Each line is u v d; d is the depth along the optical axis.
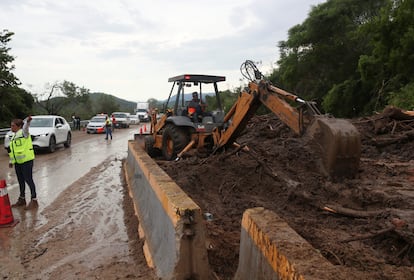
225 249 3.98
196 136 9.34
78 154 14.84
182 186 6.31
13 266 4.48
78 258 4.68
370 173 5.88
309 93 28.72
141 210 5.66
